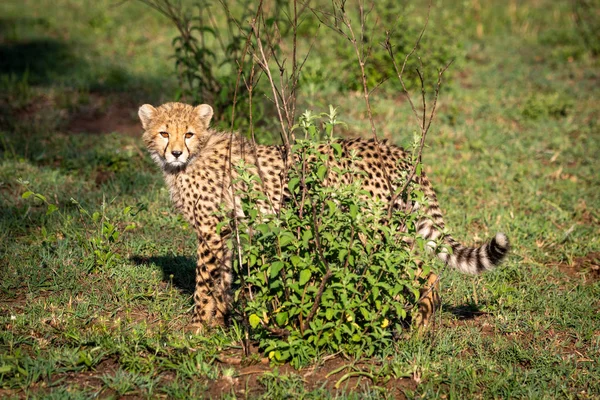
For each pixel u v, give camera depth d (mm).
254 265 8883
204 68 16828
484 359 8867
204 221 9570
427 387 8070
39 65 22297
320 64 21000
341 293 8023
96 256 11047
